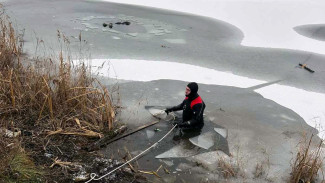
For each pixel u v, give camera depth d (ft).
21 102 20.24
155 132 21.03
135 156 18.45
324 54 41.24
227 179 17.25
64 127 19.30
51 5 55.06
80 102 20.22
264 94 28.50
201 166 18.16
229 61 36.29
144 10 57.11
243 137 21.43
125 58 34.12
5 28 30.04
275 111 25.44
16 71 22.15
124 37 41.60
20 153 15.85
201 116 21.44
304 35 48.93
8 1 54.34
